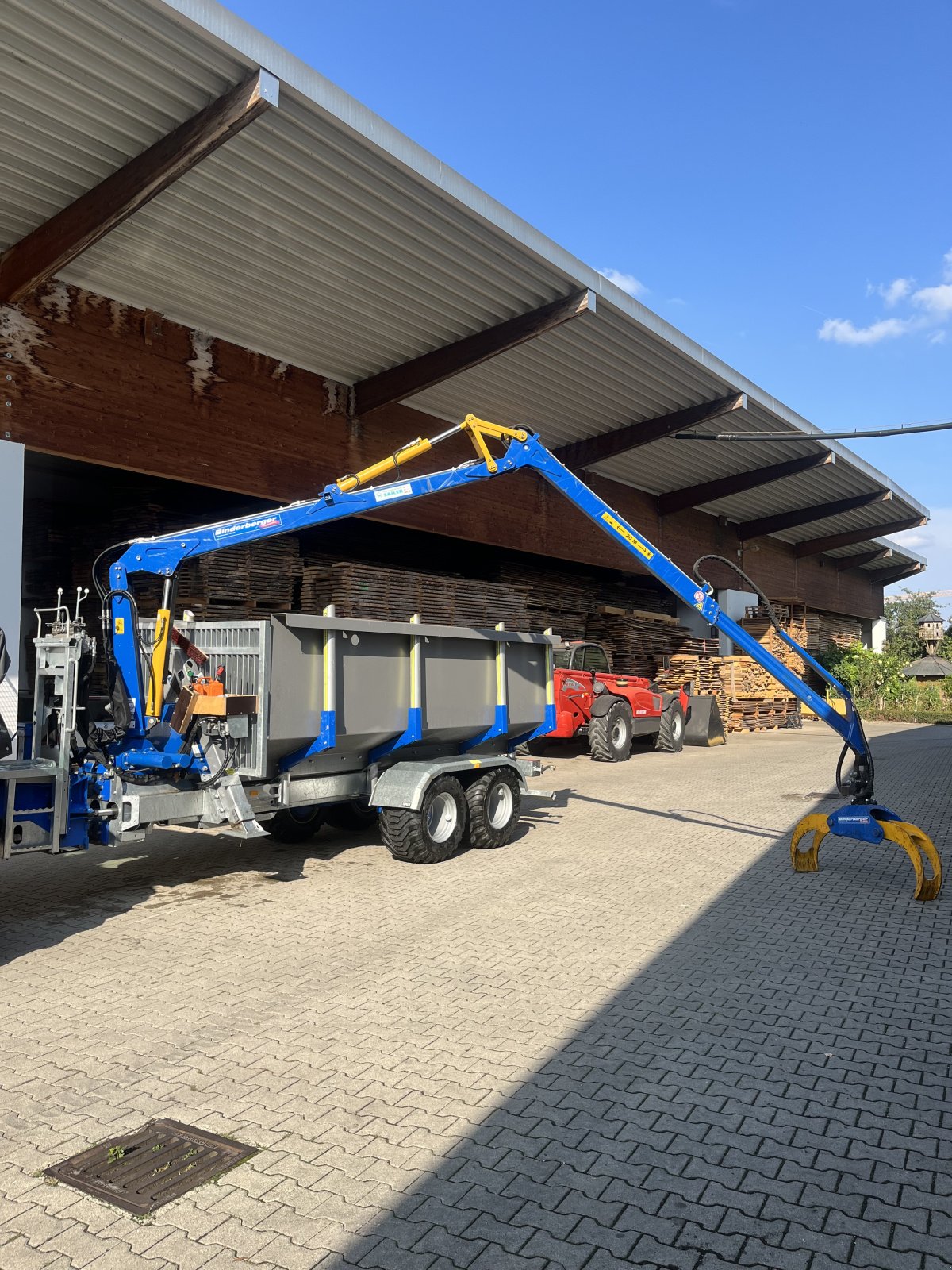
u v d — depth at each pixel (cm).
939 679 4262
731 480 2320
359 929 658
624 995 532
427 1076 427
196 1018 495
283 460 1390
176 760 736
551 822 1098
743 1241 308
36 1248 303
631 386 1691
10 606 1023
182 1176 343
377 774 894
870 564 3956
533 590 2003
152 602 1281
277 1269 292
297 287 1216
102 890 767
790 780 1475
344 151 970
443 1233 310
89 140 907
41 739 662
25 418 1062
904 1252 303
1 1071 433
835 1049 461
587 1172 348
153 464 1202
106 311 1153
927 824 1083
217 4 802
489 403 1712
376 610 1450
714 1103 404
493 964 586
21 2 746
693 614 2758
